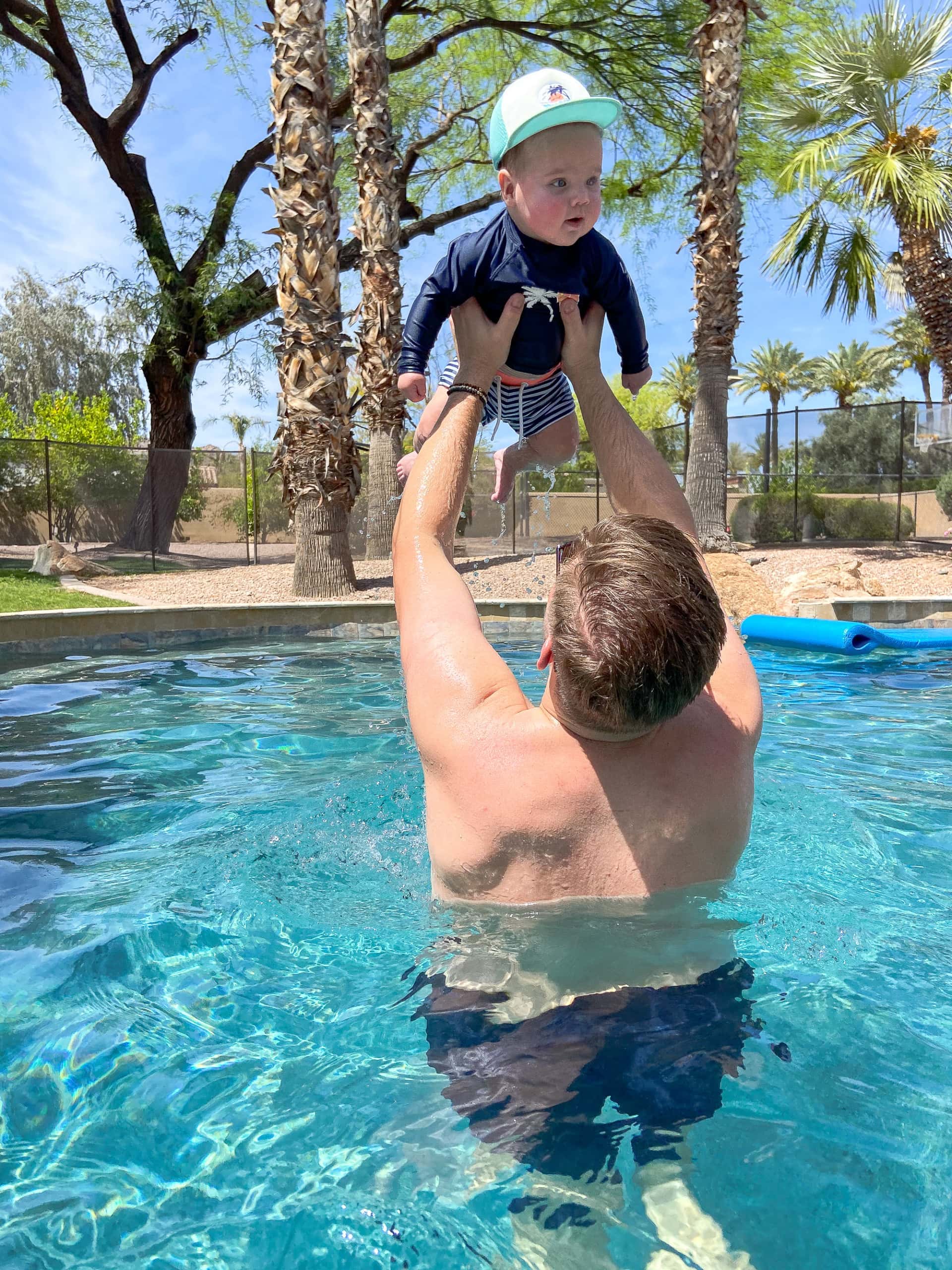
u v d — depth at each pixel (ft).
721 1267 3.39
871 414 55.98
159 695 16.98
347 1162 4.07
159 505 56.75
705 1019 4.92
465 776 5.58
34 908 7.16
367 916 6.70
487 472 60.44
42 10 55.21
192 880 7.70
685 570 4.87
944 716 14.98
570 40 56.95
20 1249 3.64
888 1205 3.66
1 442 52.16
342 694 17.08
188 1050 5.03
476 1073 4.56
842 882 7.13
